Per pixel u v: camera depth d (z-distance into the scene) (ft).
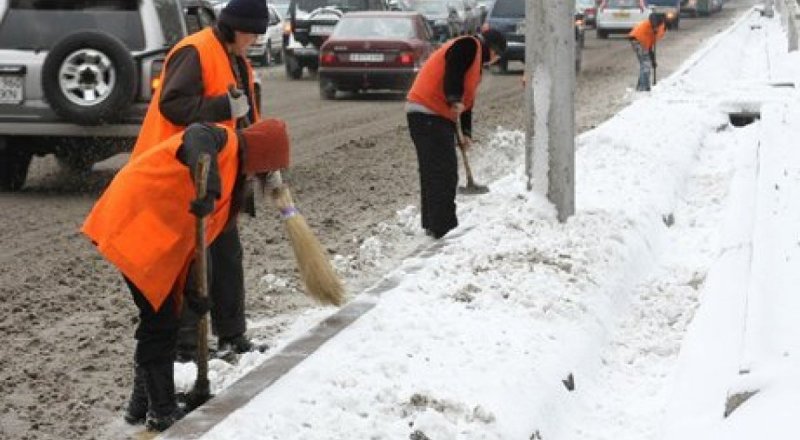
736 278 25.46
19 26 42.55
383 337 21.31
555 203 31.53
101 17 42.86
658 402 21.27
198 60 21.58
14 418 20.65
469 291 24.09
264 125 19.76
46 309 27.58
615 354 23.95
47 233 36.50
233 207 19.90
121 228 18.61
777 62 91.09
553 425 19.62
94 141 42.96
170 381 19.69
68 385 22.38
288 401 18.24
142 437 19.72
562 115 31.50
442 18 125.08
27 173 46.42
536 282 24.98
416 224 36.47
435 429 17.19
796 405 16.79
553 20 31.01
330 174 49.03
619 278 27.71
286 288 29.53
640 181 37.91
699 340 22.38
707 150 50.67
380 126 67.77
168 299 19.33
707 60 95.50
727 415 17.71
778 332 19.24
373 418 17.69
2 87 41.63
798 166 34.73
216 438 16.88
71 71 41.09
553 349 21.71
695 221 36.29
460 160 52.03
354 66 85.15
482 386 19.21
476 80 33.73
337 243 34.99
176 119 21.47
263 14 22.17
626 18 164.96
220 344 23.47
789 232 25.53
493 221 31.37
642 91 82.64
